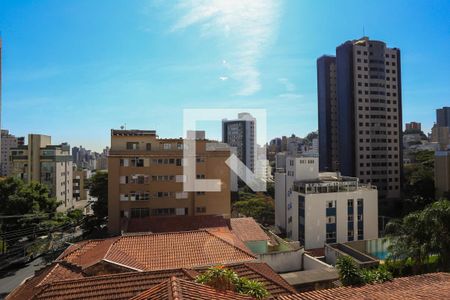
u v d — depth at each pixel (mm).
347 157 88250
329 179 52312
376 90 88625
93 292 14812
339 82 91312
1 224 39625
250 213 57406
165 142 42906
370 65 88750
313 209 45688
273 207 59219
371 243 38188
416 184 66312
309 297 13195
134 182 40031
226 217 38094
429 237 25531
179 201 40312
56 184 73375
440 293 12672
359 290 14016
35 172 72500
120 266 17797
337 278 22609
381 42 90062
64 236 49375
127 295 14828
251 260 20688
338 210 46656
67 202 80000
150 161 40156
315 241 45531
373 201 48438
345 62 89188
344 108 89188
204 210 40438
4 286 34625
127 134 43000
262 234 30609
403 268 28391
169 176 40375
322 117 101000
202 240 22391
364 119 87562
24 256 41375
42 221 43719
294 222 48594
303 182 48969
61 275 17281
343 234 46750
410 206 63906
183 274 16641
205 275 13656
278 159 69062
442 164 61969
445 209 25391
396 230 29188
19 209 41156
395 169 88500
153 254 20188
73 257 20844
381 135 88312
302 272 23938
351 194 47344
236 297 10859
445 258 24875
